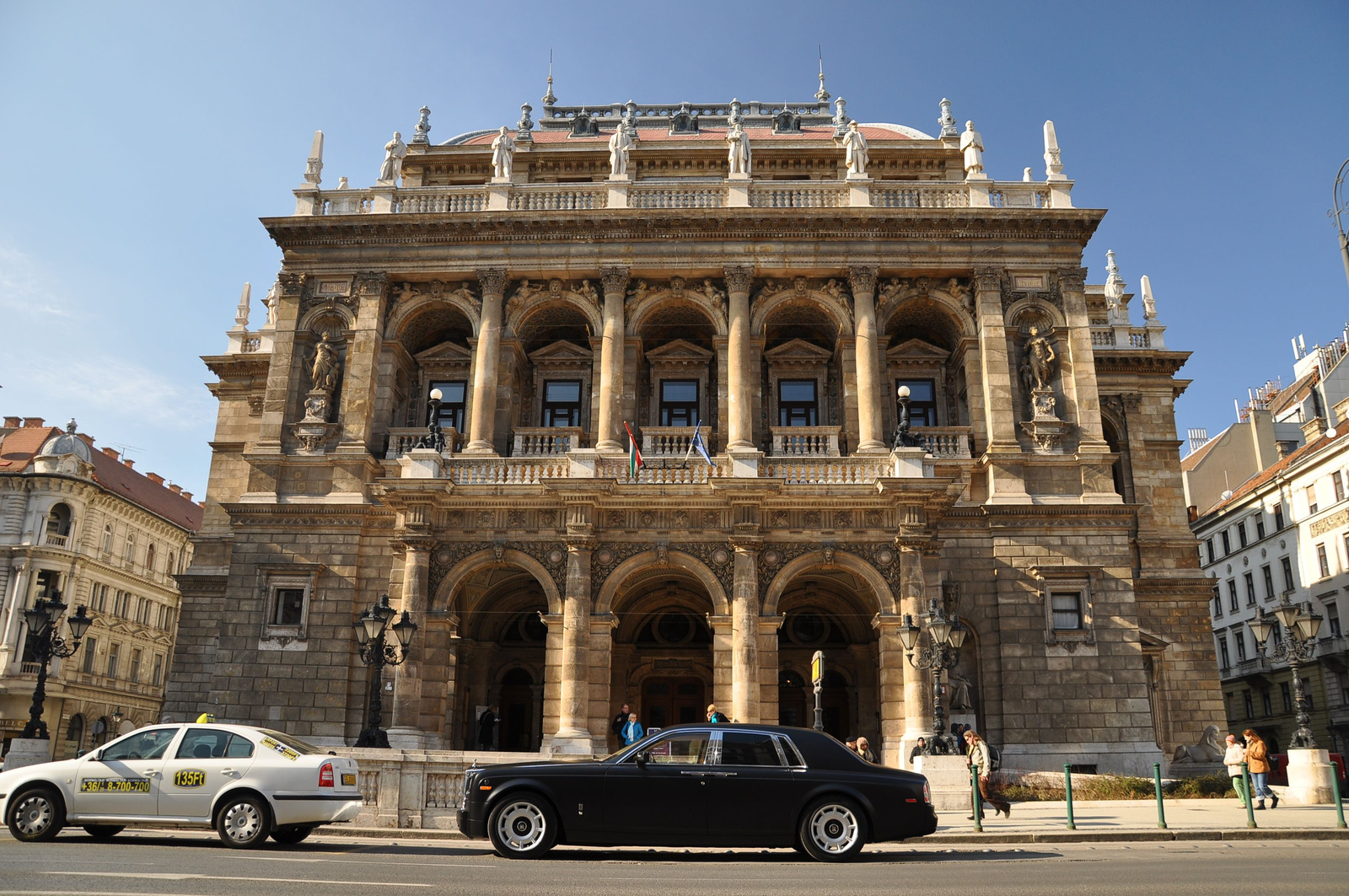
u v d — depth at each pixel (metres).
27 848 15.89
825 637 44.62
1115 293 53.25
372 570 39.72
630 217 42.53
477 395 41.25
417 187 46.22
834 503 36.44
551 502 36.59
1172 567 47.19
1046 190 43.50
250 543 39.88
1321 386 73.25
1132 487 48.41
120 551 73.94
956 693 35.94
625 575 36.38
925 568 35.75
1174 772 38.84
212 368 50.22
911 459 36.50
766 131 54.28
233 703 38.22
